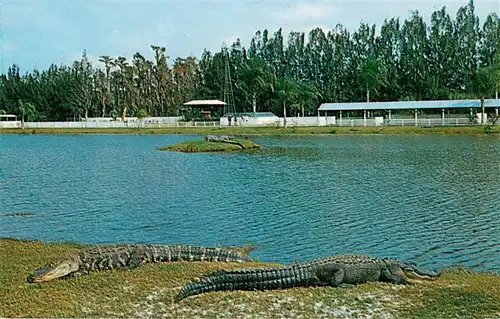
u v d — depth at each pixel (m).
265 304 8.83
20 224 17.86
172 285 9.73
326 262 9.80
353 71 92.44
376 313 8.39
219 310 8.60
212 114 93.75
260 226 17.08
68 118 99.44
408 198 21.53
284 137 61.03
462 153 38.84
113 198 22.78
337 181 26.61
